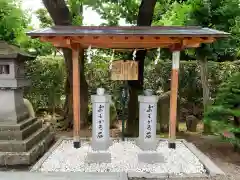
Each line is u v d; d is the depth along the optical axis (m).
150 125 5.67
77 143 6.16
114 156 5.60
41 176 3.97
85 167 5.00
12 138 5.39
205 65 7.85
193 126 8.38
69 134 7.84
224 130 5.62
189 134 8.05
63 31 5.24
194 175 4.71
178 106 8.45
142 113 5.70
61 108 10.64
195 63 10.29
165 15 9.27
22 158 5.03
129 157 5.56
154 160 5.29
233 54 9.70
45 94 10.34
